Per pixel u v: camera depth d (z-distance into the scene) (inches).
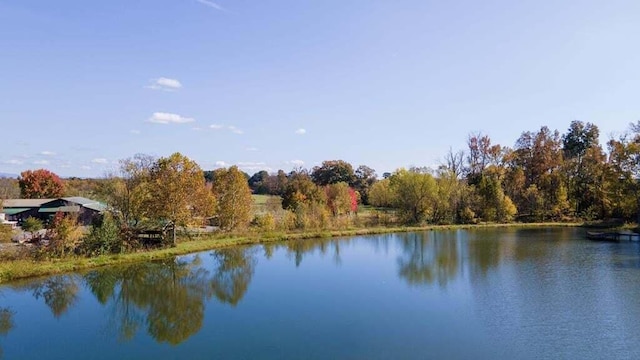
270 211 2472.9
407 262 1465.3
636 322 800.9
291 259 1545.3
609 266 1326.3
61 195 3400.6
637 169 2159.2
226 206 2034.9
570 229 2454.5
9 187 3508.9
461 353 671.8
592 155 2920.8
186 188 1694.1
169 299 1023.0
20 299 1014.4
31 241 1331.2
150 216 1652.3
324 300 990.4
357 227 2468.0
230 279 1227.2
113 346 727.7
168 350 705.0
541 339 725.9
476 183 3014.3
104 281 1182.9
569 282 1117.1
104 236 1440.7
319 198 2728.8
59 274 1226.6
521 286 1085.8
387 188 3518.7
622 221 2488.9
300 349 697.6
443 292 1043.9
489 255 1569.9
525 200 2942.9
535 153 3240.7
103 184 1776.6
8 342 750.5
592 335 740.7
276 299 1007.0
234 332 785.6
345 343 721.0
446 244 1884.8
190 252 1610.5
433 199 2719.0
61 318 885.8
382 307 927.0
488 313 868.6
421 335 752.3
